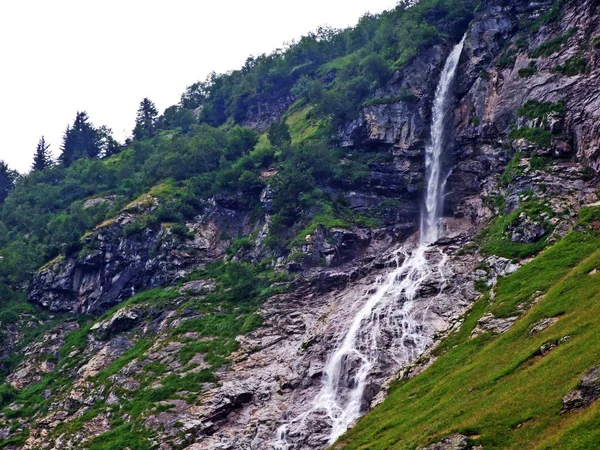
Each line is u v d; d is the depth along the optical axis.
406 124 139.75
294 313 106.50
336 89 166.00
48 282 141.50
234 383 94.12
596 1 114.56
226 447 83.44
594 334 57.56
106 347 115.75
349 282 110.25
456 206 123.94
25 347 126.50
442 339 83.81
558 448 46.16
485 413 55.72
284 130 156.62
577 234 87.44
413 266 103.56
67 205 185.38
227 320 111.06
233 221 141.25
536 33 123.81
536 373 57.72
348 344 92.12
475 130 125.94
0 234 170.75
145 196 153.75
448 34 150.38
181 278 129.88
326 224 124.44
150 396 96.06
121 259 138.75
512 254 93.69
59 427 98.19
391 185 135.12
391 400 74.31
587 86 107.38
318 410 84.81
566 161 104.19
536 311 71.19
